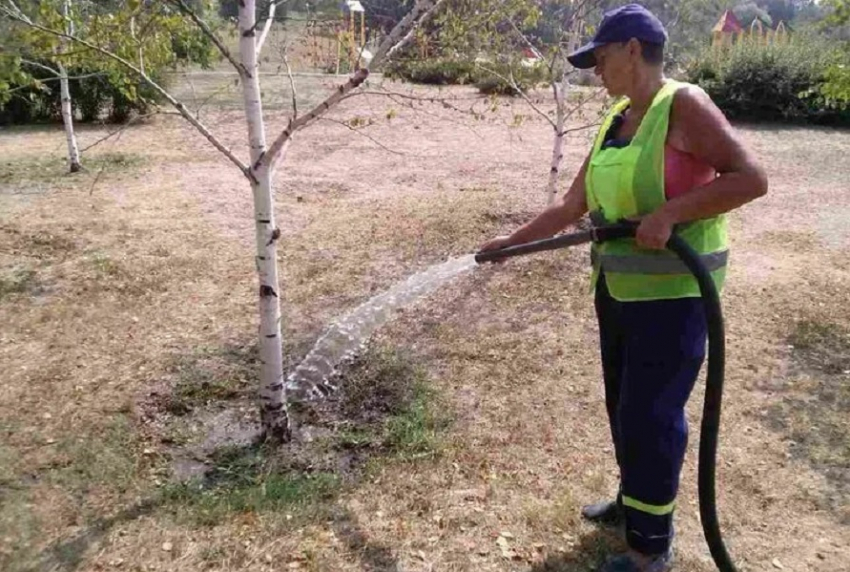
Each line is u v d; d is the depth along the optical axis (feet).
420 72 20.65
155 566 9.27
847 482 11.17
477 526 10.02
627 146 7.93
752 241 23.12
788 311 17.35
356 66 12.31
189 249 21.40
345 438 12.12
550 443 12.05
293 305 17.60
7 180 29.30
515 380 14.12
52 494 10.66
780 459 11.71
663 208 7.49
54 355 14.87
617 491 10.77
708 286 7.43
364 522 10.09
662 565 8.96
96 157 33.60
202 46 13.62
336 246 21.83
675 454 8.36
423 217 24.59
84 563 9.30
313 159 34.14
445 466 11.37
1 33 11.59
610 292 8.46
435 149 36.94
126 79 12.05
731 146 7.33
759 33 54.75
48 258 20.47
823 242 23.08
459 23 14.64
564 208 9.46
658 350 8.19
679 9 22.20
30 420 12.50
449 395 13.53
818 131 44.50
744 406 13.24
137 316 16.84
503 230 23.36
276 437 11.94
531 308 17.44
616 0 21.49
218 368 14.44
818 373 14.48
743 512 10.46
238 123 42.98
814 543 9.89
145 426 12.48
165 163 32.89
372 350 15.28
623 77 7.98
